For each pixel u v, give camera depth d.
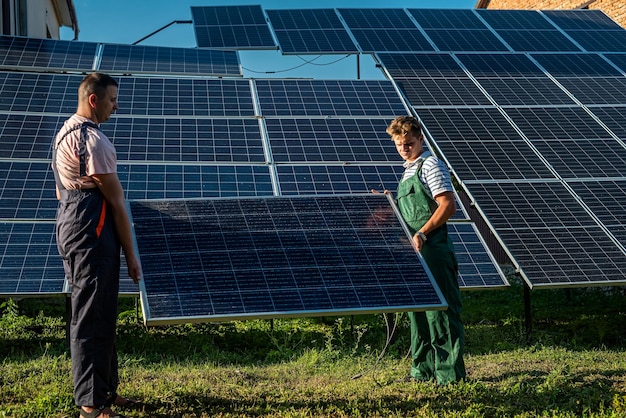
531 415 5.31
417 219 6.02
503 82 13.05
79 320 4.63
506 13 16.53
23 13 16.61
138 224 5.66
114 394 5.18
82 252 4.62
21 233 8.34
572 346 8.89
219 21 15.27
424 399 5.62
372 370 7.07
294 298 5.18
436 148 10.91
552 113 12.06
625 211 9.73
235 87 11.94
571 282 8.56
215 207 5.97
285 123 11.01
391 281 5.46
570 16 16.61
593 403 5.59
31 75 11.42
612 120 11.97
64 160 4.68
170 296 5.04
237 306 5.04
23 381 6.11
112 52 12.72
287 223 5.91
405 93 12.30
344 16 15.65
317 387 6.16
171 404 5.43
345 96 11.95
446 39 14.87
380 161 10.34
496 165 10.49
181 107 11.13
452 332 5.94
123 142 10.04
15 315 10.17
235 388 6.05
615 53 14.77
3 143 9.67
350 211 6.15
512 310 11.19
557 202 9.84
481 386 5.90
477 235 9.36
